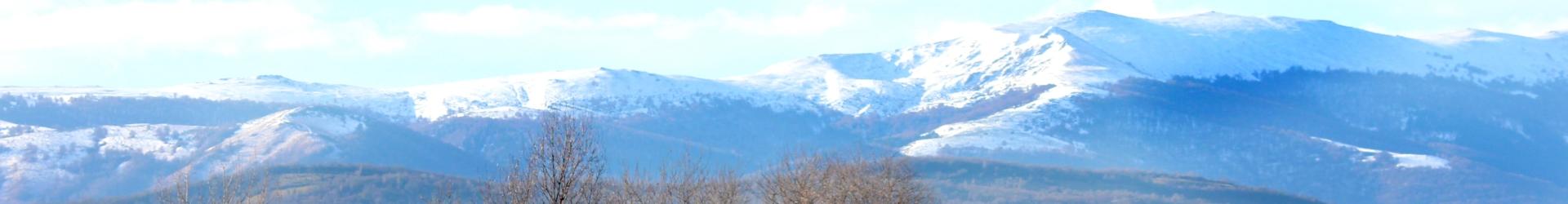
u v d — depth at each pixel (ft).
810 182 285.23
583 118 327.88
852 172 297.74
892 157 501.56
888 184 298.97
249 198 290.35
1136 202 517.55
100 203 470.39
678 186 261.85
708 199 266.16
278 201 341.41
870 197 292.81
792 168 383.24
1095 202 509.35
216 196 301.43
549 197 194.39
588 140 228.84
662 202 252.21
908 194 312.09
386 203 440.86
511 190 198.80
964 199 490.08
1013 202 494.18
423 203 415.85
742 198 293.23
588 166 202.90
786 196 281.13
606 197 224.94
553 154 197.06
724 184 278.87
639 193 253.65
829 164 326.03
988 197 498.69
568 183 195.83
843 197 287.48
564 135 201.46
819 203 284.00
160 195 303.27
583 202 199.11
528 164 200.64
